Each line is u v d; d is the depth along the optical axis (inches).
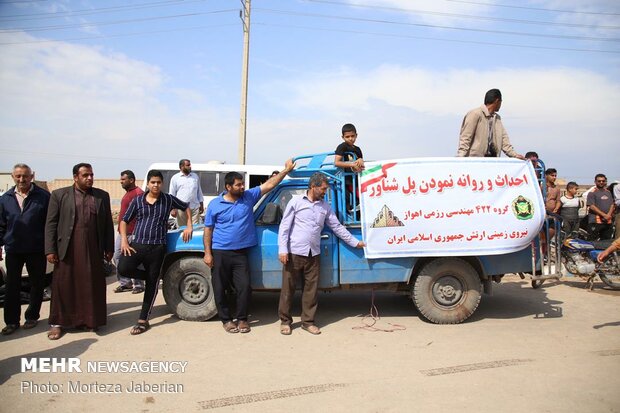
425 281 219.8
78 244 204.8
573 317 234.8
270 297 282.8
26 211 209.3
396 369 163.8
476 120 236.8
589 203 372.8
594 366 165.2
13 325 209.8
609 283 301.0
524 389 145.7
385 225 215.5
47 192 220.7
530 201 219.0
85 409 135.4
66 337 203.3
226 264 209.9
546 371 160.6
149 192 214.1
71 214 204.1
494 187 218.5
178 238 226.5
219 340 198.1
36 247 212.1
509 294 291.4
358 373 160.4
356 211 225.1
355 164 216.7
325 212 209.3
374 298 279.1
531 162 227.3
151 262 212.7
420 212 215.8
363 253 220.4
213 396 143.0
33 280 216.5
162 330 212.8
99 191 213.8
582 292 297.7
